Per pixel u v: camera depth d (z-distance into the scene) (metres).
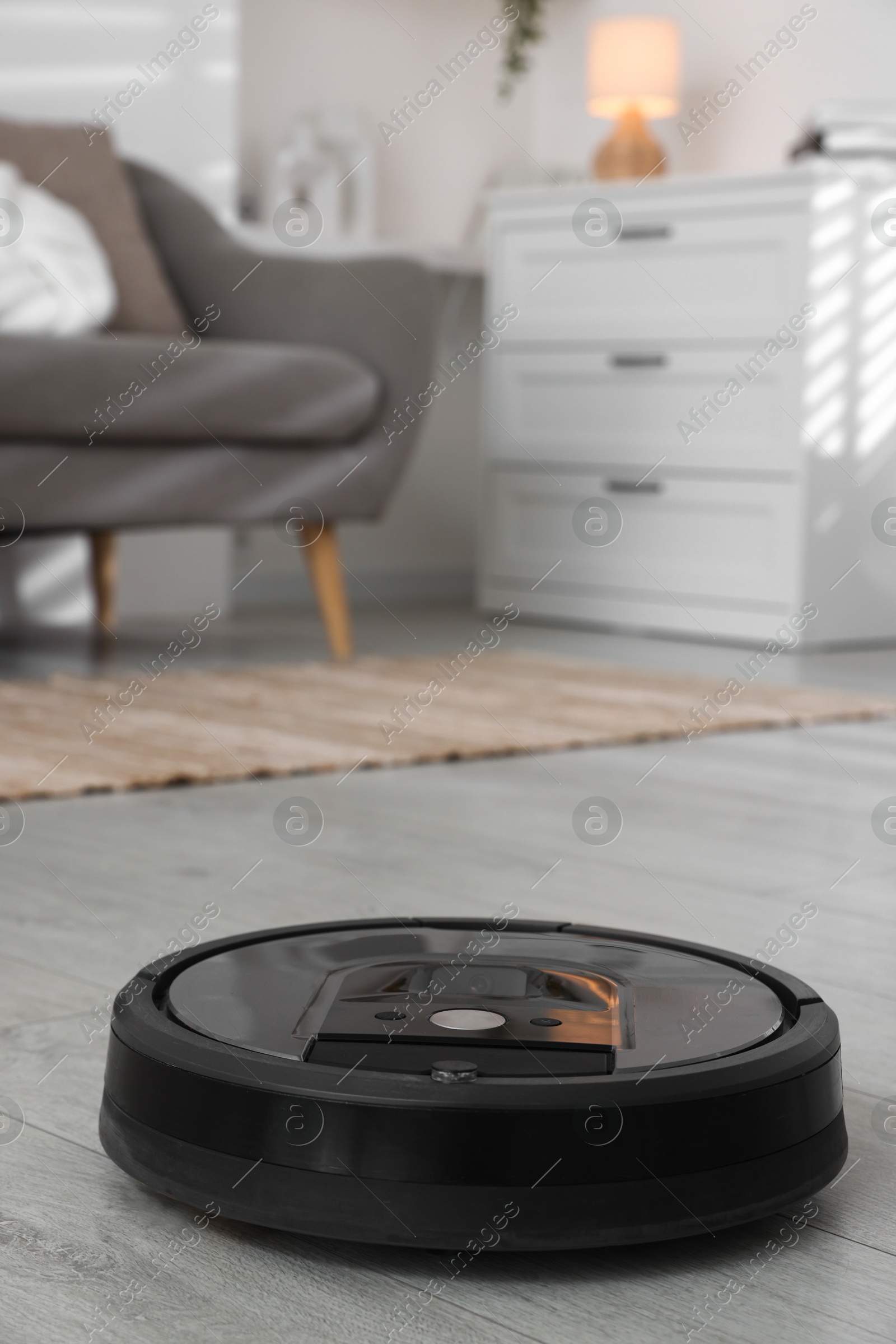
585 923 1.11
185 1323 0.54
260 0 3.54
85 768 1.63
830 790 1.68
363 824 1.44
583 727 2.01
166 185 2.93
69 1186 0.66
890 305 3.11
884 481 3.16
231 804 1.52
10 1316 0.54
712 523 3.16
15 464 2.28
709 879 1.27
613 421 3.31
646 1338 0.54
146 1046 0.63
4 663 2.50
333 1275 0.58
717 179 3.07
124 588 3.22
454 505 4.08
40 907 1.12
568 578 3.41
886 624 3.21
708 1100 0.59
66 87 2.97
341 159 3.59
